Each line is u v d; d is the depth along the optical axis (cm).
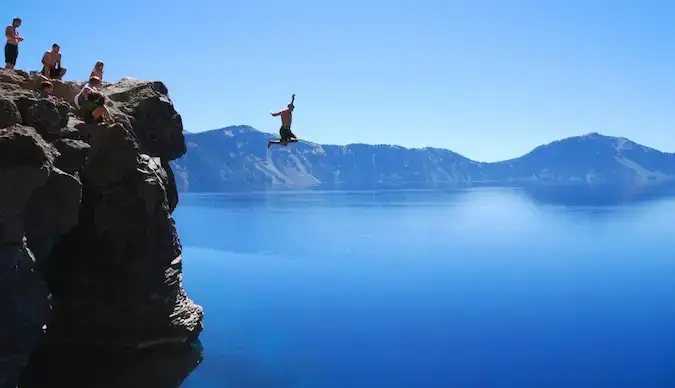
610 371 3136
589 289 5250
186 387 2775
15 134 1545
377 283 5569
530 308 4566
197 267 6444
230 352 3378
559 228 10356
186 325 2588
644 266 6388
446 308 4566
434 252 7569
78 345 2356
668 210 14162
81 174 2117
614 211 14125
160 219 2394
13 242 1555
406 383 2930
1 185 1516
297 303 4709
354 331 3881
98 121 2177
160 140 2662
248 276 5903
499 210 15062
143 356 2408
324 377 2953
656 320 4166
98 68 2450
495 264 6638
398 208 16000
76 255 2325
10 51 2242
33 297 1648
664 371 3131
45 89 1908
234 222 11794
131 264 2334
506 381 2998
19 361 1614
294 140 2125
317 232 9881
